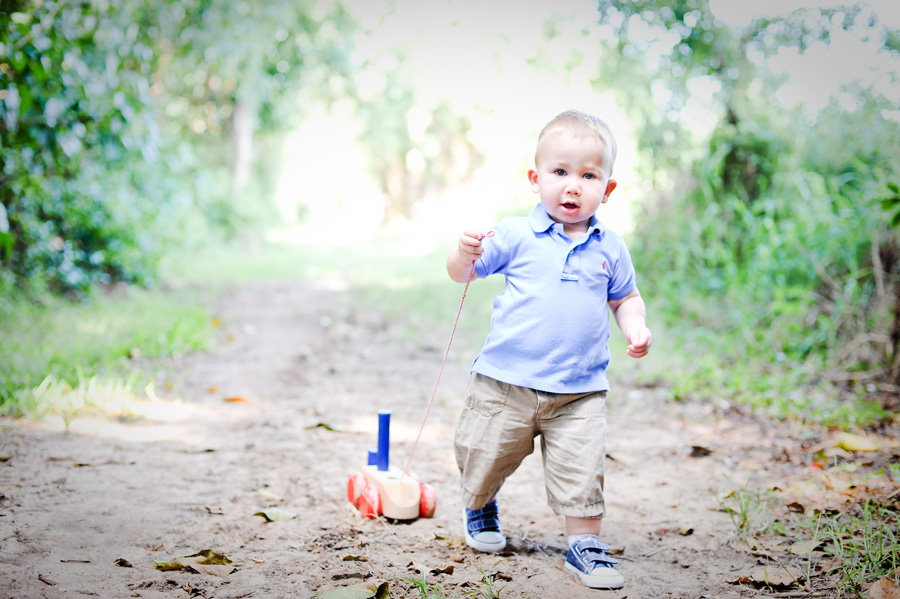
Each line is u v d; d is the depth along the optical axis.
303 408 5.27
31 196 8.20
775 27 8.34
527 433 2.87
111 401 4.94
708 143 8.96
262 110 19.58
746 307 7.39
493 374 2.86
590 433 2.79
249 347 7.41
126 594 2.43
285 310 9.88
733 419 5.14
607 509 3.53
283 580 2.59
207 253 15.92
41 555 2.68
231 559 2.76
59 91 7.26
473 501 2.95
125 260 9.72
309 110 24.61
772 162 8.60
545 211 2.93
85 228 9.12
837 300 6.55
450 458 4.27
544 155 2.89
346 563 2.77
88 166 9.00
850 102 7.82
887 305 6.18
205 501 3.37
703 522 3.34
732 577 2.75
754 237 7.94
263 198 20.06
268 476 3.79
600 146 2.84
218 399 5.39
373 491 3.31
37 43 6.44
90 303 8.23
